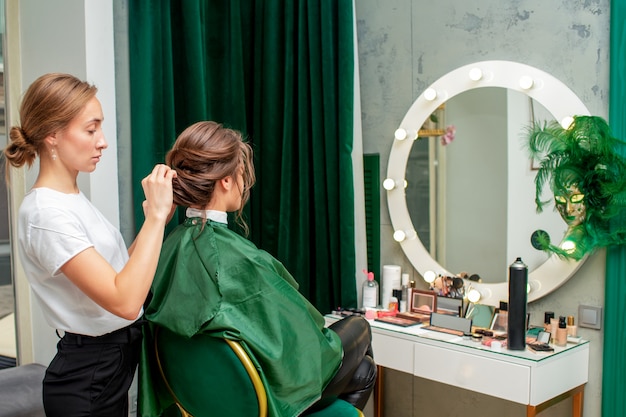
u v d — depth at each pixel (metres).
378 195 2.90
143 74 2.43
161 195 1.25
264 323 1.27
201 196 1.33
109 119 2.41
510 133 2.41
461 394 2.69
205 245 1.30
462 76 2.54
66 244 1.23
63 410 1.36
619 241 2.12
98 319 1.33
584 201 2.14
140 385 1.37
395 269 2.74
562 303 2.34
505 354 2.09
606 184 2.06
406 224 2.75
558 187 2.19
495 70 2.44
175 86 2.62
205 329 1.24
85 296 1.31
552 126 2.29
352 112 2.72
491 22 2.50
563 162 2.18
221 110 2.86
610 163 2.08
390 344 2.42
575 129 2.13
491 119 2.46
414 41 2.76
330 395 1.57
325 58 2.76
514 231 2.41
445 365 2.26
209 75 2.84
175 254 1.34
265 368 1.26
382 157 2.90
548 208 2.30
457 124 2.57
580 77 2.26
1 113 2.54
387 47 2.86
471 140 2.53
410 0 2.76
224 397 1.26
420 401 2.82
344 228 2.74
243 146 1.42
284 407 1.29
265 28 2.88
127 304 1.20
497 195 2.46
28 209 1.28
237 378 1.23
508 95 2.41
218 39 2.86
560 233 2.27
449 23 2.63
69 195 1.33
